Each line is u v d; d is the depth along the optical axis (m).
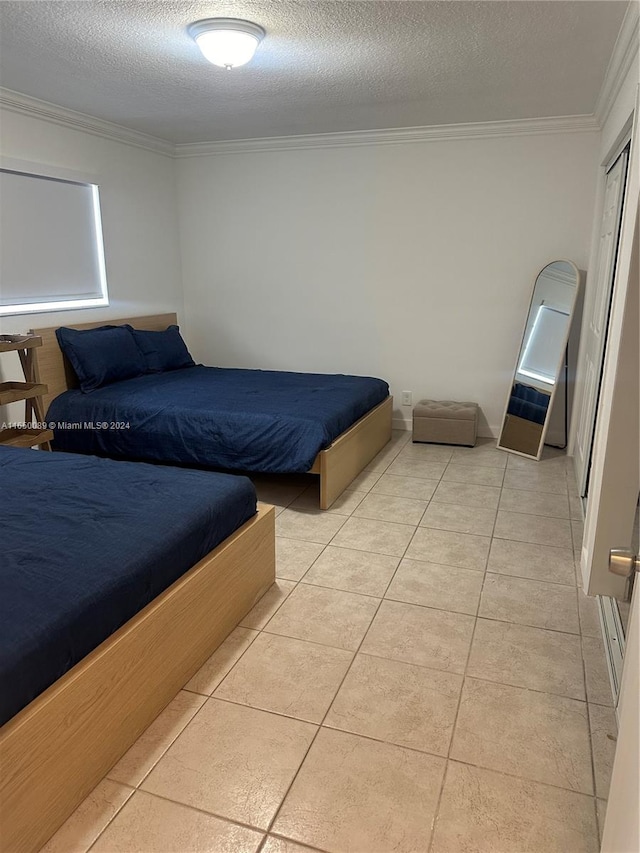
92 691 1.56
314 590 2.59
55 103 3.80
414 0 2.38
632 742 1.02
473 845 1.45
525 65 3.12
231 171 5.13
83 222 4.33
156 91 3.55
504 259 4.61
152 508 2.11
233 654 2.16
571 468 4.21
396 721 1.84
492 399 4.89
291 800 1.57
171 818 1.52
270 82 3.40
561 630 2.30
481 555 2.91
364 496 3.67
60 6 2.43
